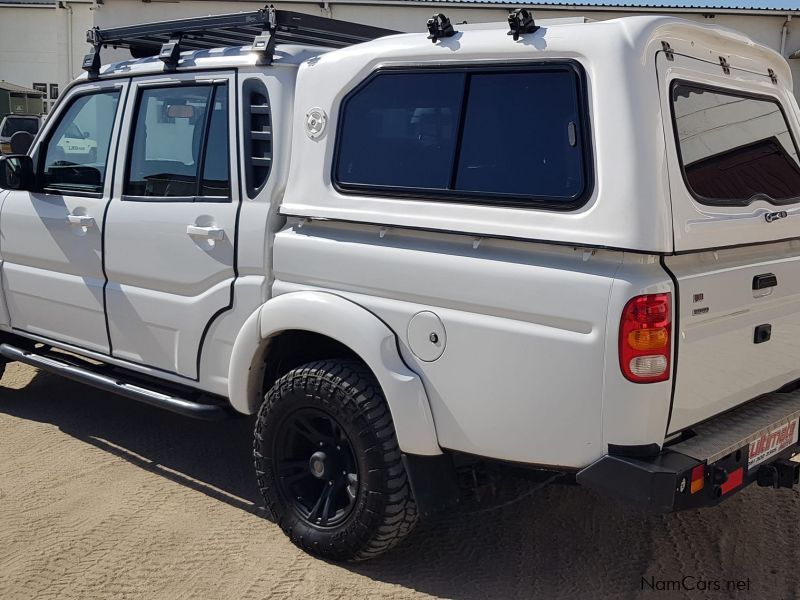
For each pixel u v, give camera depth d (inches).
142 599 122.5
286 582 126.9
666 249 100.7
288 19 141.9
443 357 114.7
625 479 101.4
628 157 101.6
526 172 110.1
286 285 133.6
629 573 131.2
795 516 150.8
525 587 126.6
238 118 142.4
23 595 123.3
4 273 189.8
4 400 213.3
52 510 150.6
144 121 159.6
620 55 103.8
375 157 125.3
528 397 107.7
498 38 114.9
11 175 177.2
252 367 138.9
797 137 143.6
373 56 126.9
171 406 153.1
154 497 157.0
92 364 178.9
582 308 102.3
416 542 140.1
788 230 127.1
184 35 159.5
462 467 123.5
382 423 121.5
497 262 109.7
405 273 118.0
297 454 136.0
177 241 148.9
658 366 100.8
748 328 117.0
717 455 106.8
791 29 671.8
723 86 123.0
